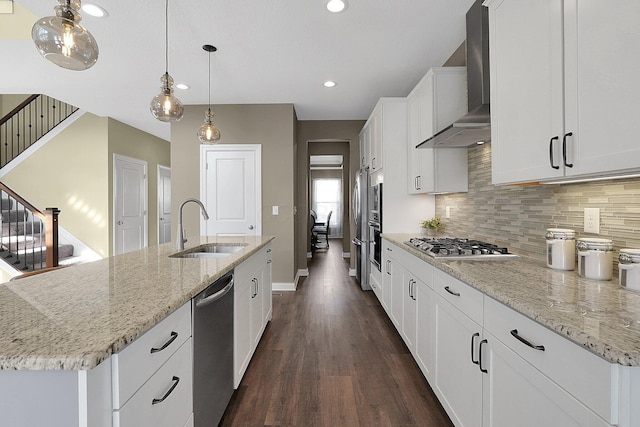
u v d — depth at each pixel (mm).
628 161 941
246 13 2391
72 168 5125
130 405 844
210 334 1488
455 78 2670
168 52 2973
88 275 1456
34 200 5141
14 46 2920
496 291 1180
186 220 4570
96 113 4922
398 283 2766
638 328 824
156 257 1966
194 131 4539
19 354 686
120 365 800
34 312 951
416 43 2840
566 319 890
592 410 780
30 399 717
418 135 3074
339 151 7191
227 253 2736
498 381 1199
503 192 2240
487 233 2461
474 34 2232
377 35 2709
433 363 1882
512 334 1079
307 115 5164
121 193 5445
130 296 1118
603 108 1021
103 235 5117
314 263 6590
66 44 1429
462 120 1994
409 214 3479
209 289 1467
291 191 4531
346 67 3334
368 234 4504
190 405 1264
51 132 5133
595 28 1047
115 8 2311
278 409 1879
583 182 1547
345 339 2861
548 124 1265
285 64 3254
